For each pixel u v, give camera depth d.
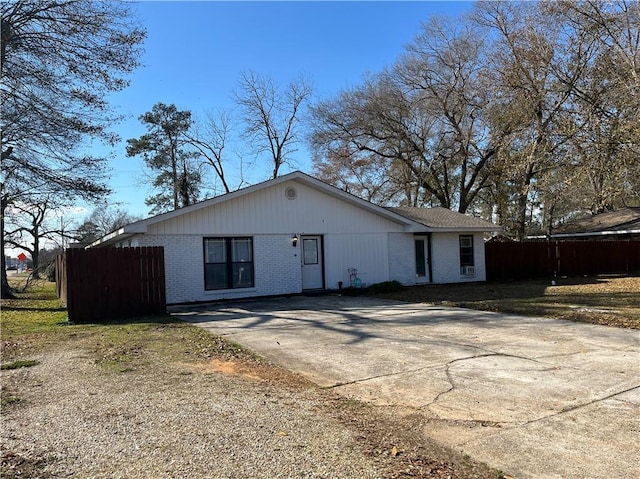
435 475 3.21
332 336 8.58
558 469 3.34
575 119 19.77
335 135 33.84
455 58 30.23
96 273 11.41
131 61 16.75
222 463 3.32
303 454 3.49
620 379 5.49
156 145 39.75
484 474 3.25
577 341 7.67
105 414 4.36
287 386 5.42
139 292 11.90
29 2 15.06
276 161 39.66
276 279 16.16
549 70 22.42
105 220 53.22
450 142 32.41
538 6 22.67
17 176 16.64
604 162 17.92
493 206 38.31
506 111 25.28
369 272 18.17
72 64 15.86
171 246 14.42
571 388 5.19
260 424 4.11
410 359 6.67
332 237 17.44
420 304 13.19
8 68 15.23
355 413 4.48
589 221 30.11
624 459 3.48
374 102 32.03
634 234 27.16
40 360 6.86
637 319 9.62
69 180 17.27
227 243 15.43
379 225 18.53
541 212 46.84
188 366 6.38
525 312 10.96
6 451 3.52
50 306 16.55
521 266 21.92
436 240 19.88
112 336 8.76
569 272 23.05
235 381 5.60
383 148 33.91
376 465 3.33
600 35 19.95
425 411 4.56
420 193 38.12
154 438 3.77
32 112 15.72
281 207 16.33
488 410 4.57
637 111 16.80
